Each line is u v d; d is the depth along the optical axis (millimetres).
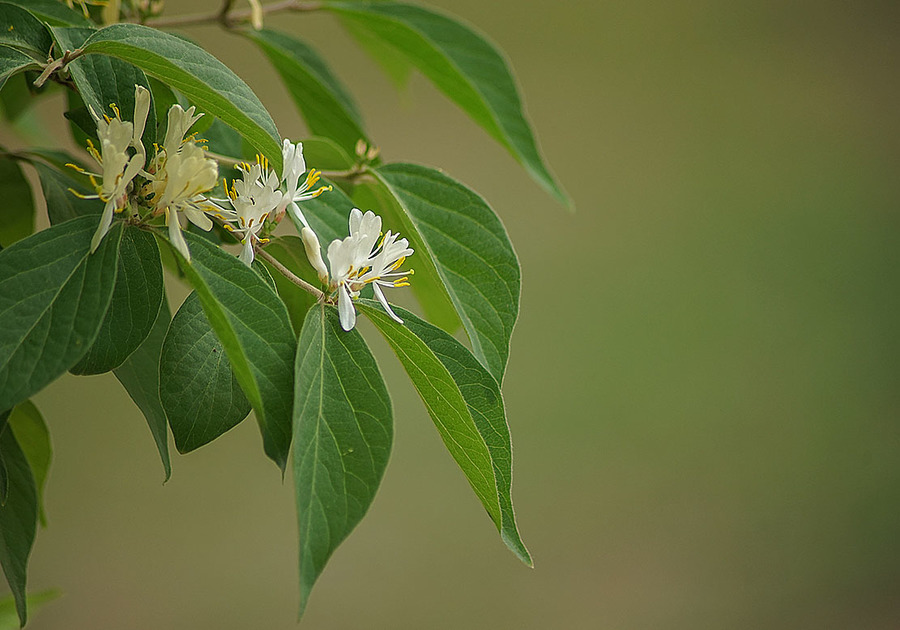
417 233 705
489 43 848
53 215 713
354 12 833
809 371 2748
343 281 667
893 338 2836
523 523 2359
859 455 2590
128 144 647
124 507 2213
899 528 2463
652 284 2875
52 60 671
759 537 2416
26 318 635
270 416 646
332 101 822
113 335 656
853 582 2359
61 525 2135
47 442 745
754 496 2492
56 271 642
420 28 848
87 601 2051
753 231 3057
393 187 734
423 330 683
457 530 2342
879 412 2676
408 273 684
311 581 633
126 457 2275
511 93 858
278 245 695
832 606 2301
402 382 2465
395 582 2229
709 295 2838
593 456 2506
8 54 661
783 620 2262
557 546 2338
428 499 2377
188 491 2289
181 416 667
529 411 2557
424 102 2918
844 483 2533
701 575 2316
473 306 719
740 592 2307
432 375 665
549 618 2203
